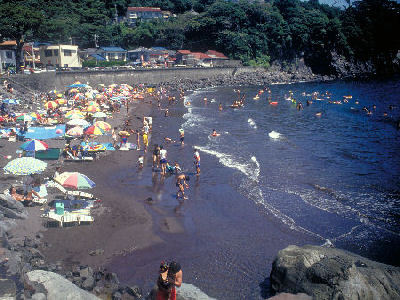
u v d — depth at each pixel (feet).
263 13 460.55
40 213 60.85
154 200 72.59
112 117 160.45
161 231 59.52
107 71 279.90
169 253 52.90
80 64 310.65
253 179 86.79
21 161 64.64
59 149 96.53
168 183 83.05
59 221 58.44
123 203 69.92
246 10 465.88
